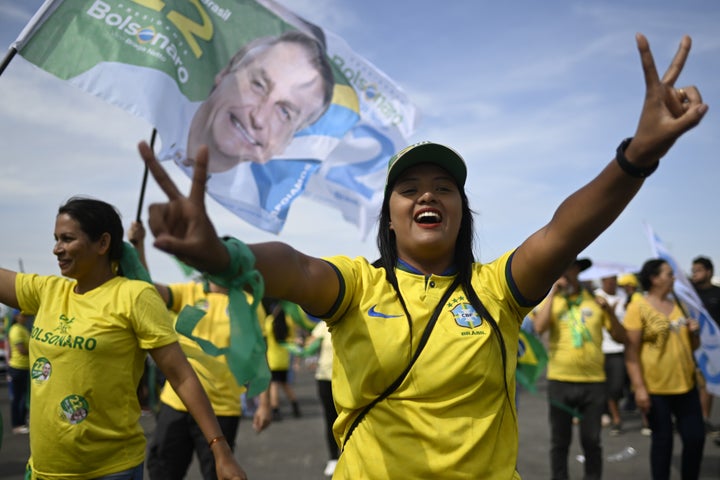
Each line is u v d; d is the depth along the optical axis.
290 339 10.03
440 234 1.93
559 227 1.68
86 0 3.02
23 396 8.63
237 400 4.09
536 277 1.81
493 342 1.84
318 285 1.77
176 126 3.12
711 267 7.58
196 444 4.02
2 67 2.85
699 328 5.14
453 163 1.97
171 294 4.22
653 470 5.09
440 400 1.80
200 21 3.26
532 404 10.98
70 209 2.73
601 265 7.98
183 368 2.65
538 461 6.63
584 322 5.43
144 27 3.10
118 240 2.82
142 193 3.26
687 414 5.05
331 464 6.21
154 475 4.01
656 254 5.50
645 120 1.44
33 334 2.70
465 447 1.76
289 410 11.09
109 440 2.62
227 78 3.31
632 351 5.15
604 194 1.56
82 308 2.68
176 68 3.14
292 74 3.50
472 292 1.91
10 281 2.87
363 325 1.85
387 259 1.98
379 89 4.05
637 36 1.42
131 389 2.69
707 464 6.36
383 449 1.80
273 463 6.74
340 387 1.89
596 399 5.36
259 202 3.37
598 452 5.35
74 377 2.59
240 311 1.38
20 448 7.43
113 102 2.98
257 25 3.43
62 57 2.95
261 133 3.39
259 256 1.53
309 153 3.52
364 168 4.17
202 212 1.21
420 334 1.83
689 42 1.43
